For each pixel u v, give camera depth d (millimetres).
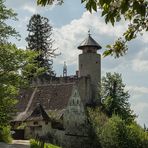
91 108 103312
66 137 92062
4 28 48750
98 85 116750
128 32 11039
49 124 89000
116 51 11344
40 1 9688
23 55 48656
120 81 110125
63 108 93500
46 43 136250
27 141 76500
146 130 98500
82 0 9383
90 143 91875
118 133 87938
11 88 48219
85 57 119562
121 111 108438
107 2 9305
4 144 65375
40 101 96438
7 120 48781
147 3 9391
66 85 97688
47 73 133250
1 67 47938
